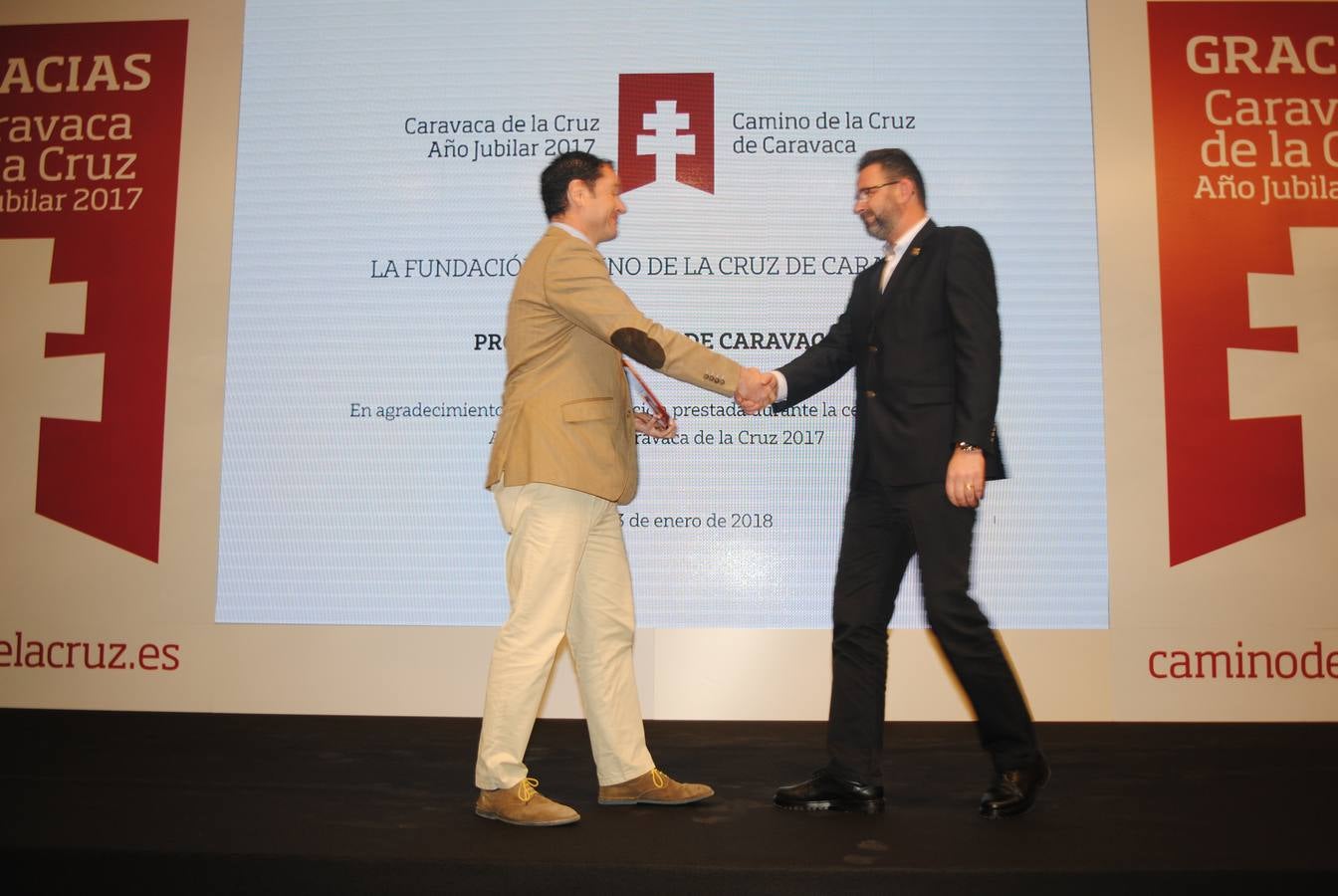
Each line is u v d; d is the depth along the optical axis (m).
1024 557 3.40
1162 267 3.46
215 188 3.61
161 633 3.49
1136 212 3.48
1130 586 3.38
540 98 3.59
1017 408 3.43
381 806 2.14
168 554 3.51
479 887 1.72
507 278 3.55
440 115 3.61
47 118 3.66
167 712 3.46
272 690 3.45
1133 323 3.45
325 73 3.63
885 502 2.24
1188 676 3.36
